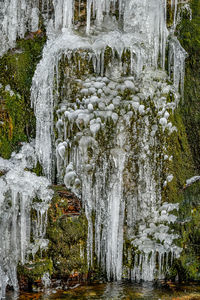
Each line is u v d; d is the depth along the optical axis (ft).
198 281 9.93
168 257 10.01
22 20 11.12
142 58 10.68
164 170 10.32
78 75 10.52
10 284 8.88
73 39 10.34
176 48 10.93
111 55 10.64
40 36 11.19
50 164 10.45
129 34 10.66
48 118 10.41
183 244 10.14
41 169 10.44
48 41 10.81
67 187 9.87
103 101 10.17
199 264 10.11
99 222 9.84
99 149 9.93
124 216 10.16
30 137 10.74
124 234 10.09
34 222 9.14
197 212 10.49
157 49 10.78
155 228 10.07
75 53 10.46
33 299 8.36
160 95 10.43
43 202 9.27
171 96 10.58
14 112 10.54
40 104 10.43
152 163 10.23
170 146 10.43
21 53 10.99
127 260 10.01
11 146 10.43
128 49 10.62
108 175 9.92
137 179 10.15
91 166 9.85
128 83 10.32
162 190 10.30
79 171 9.89
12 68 10.75
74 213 9.53
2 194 8.83
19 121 10.61
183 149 10.77
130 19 10.82
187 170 10.78
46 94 10.41
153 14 10.70
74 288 9.10
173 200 10.39
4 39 10.99
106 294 8.71
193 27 11.25
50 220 9.28
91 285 9.35
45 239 9.18
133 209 10.17
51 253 9.21
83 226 9.55
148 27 10.74
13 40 11.09
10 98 10.53
